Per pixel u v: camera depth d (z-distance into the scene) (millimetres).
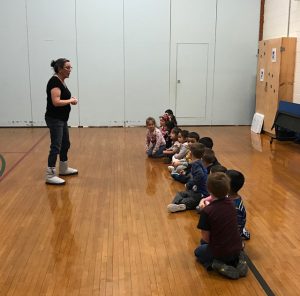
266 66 7695
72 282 2377
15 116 8484
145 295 2248
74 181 4445
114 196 3936
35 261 2629
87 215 3434
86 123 8672
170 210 3502
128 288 2314
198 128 8461
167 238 2980
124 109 8680
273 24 8000
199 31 8484
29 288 2314
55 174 4395
